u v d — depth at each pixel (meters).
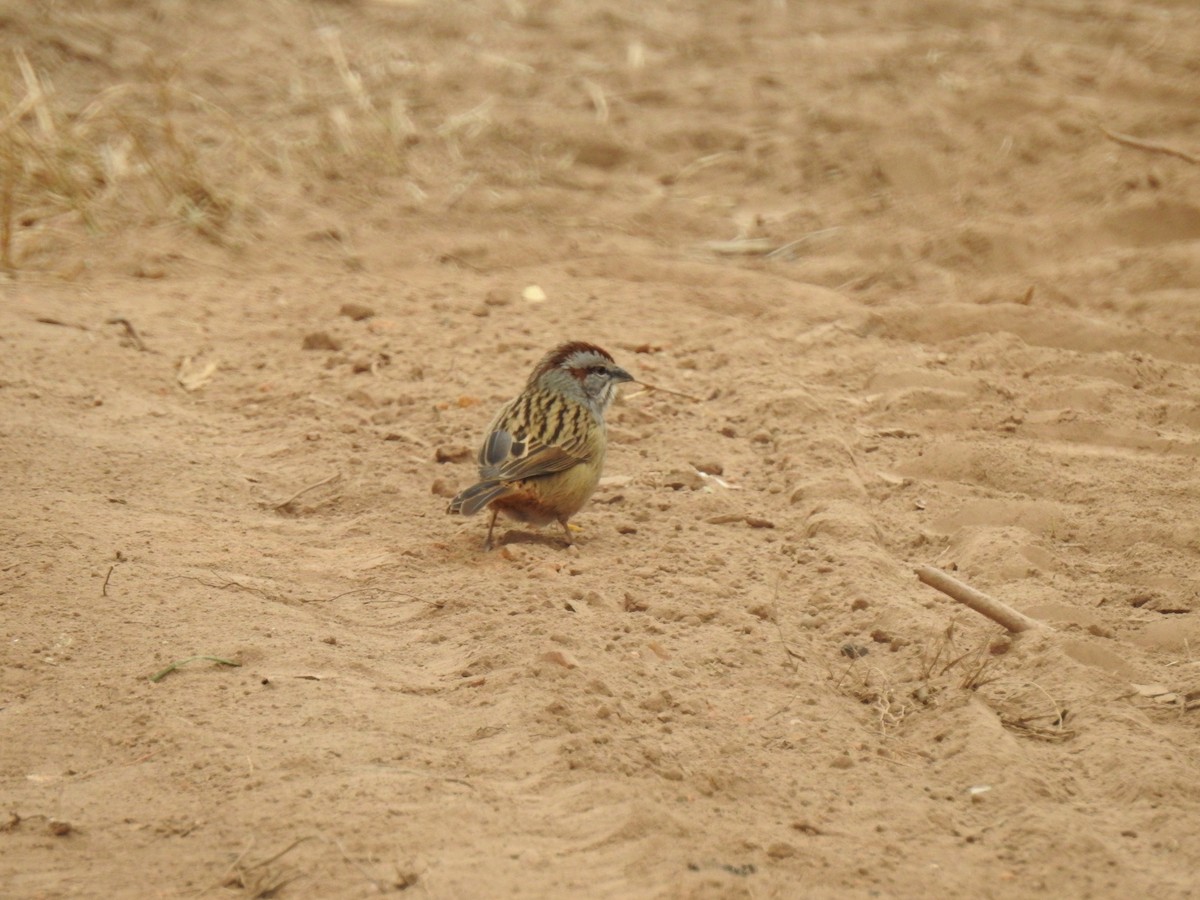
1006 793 7.71
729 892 6.56
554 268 18.84
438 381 14.76
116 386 14.34
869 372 15.34
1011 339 16.17
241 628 9.36
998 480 12.72
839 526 11.34
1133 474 12.85
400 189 21.12
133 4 26.11
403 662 9.09
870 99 23.83
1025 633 9.62
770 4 28.78
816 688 8.91
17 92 22.41
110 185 20.08
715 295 17.78
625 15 27.97
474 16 27.55
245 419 13.88
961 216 20.48
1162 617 10.18
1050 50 25.53
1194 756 8.23
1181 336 16.31
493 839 7.00
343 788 7.40
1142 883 6.91
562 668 8.69
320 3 27.50
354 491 12.10
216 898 6.55
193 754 7.79
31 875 6.74
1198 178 20.75
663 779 7.64
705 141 22.86
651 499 12.16
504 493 10.63
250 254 18.89
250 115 22.97
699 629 9.62
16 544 10.38
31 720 8.23
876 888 6.75
